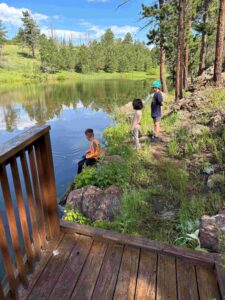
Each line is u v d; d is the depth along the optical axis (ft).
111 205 10.87
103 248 7.47
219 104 23.73
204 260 6.77
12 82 129.08
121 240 7.54
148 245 7.38
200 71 61.11
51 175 7.15
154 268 6.75
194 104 26.30
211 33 57.98
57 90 88.02
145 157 16.39
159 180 13.20
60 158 21.62
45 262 6.90
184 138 18.70
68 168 19.35
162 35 52.03
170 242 8.43
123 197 11.09
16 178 5.49
